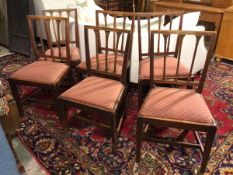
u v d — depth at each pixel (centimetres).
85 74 234
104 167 163
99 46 190
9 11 350
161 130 196
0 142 119
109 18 249
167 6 382
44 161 168
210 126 135
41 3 334
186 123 138
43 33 320
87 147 180
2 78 277
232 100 238
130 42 170
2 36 388
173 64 196
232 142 183
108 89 171
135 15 214
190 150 175
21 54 355
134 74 239
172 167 162
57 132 196
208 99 240
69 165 165
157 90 164
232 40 308
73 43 260
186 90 162
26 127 201
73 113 216
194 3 382
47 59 229
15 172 114
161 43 214
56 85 191
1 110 140
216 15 332
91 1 313
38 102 221
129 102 235
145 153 174
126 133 194
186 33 148
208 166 162
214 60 332
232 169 159
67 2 351
